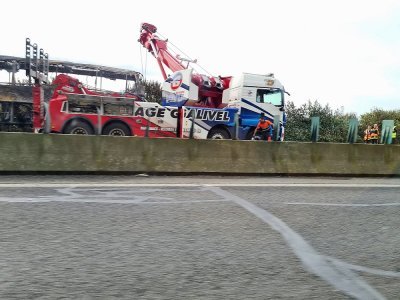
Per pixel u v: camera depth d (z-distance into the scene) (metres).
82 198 4.95
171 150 7.75
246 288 2.37
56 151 7.06
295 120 26.75
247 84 15.49
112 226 3.69
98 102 13.52
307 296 2.29
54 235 3.34
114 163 7.36
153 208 4.51
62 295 2.19
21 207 4.34
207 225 3.83
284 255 3.01
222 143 8.06
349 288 2.42
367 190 6.48
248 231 3.65
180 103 16.08
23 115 15.30
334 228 3.88
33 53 15.48
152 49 19.98
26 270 2.55
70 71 17.84
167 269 2.65
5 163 6.74
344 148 8.76
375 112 42.22
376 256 3.05
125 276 2.50
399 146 9.09
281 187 6.48
